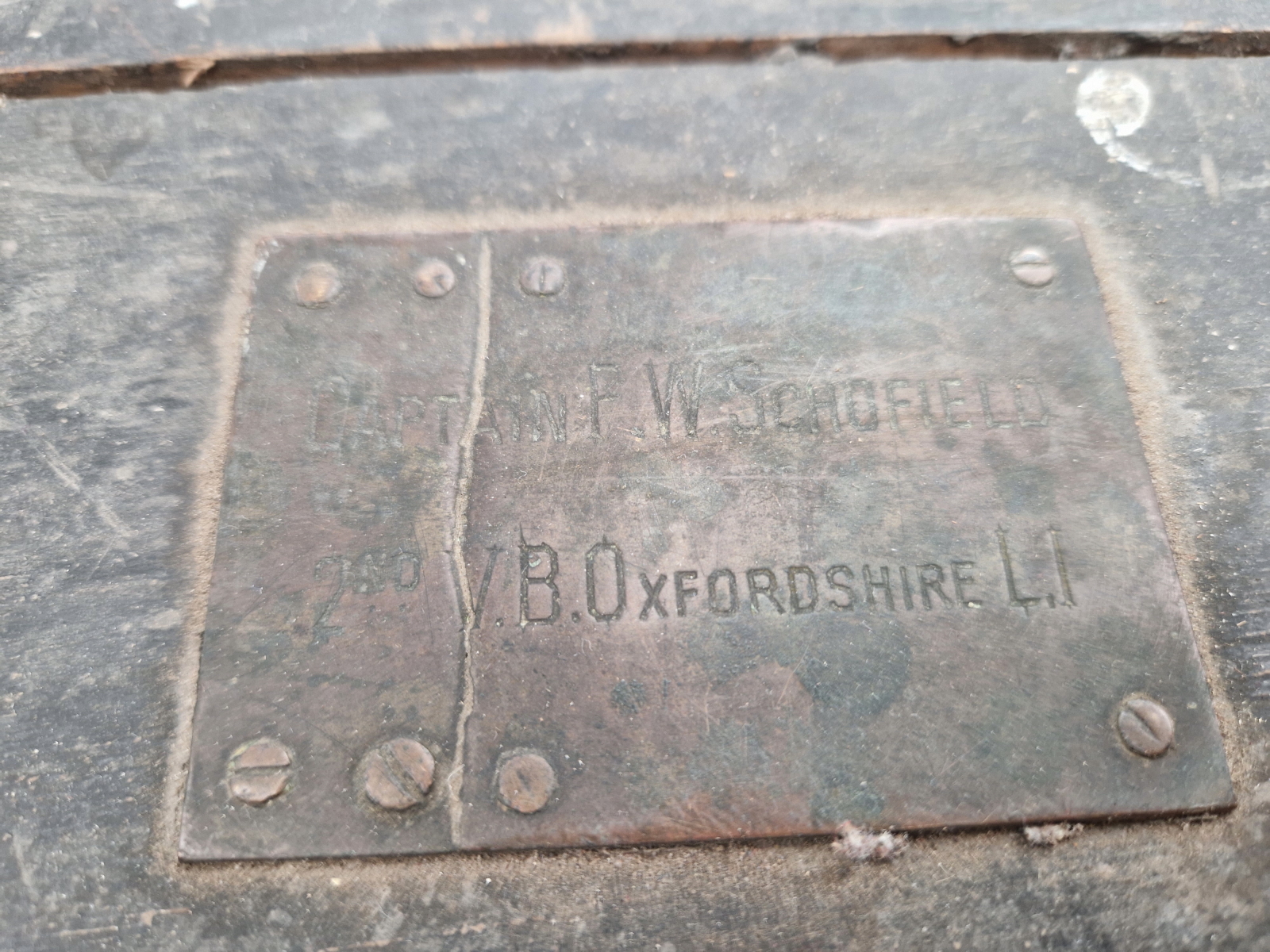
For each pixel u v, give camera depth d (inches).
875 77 5.3
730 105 5.2
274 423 4.3
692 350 4.5
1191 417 4.5
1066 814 3.8
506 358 4.5
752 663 4.0
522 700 3.9
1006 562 4.1
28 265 4.8
